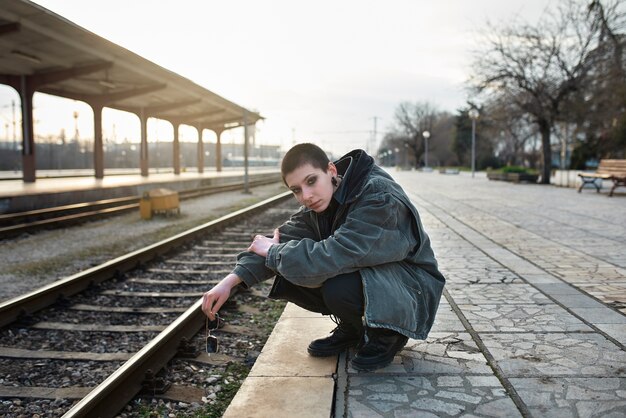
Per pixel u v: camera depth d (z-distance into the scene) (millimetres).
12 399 3066
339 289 2566
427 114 87438
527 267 5633
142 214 12242
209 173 34844
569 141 42656
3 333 4211
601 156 42156
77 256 7742
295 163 2516
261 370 2812
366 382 2619
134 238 9461
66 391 3141
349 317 2680
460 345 3143
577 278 5070
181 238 8234
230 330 4156
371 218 2469
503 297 4320
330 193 2588
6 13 10484
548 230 8734
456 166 89625
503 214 11375
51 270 6820
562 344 3143
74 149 50469
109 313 4770
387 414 2281
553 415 2242
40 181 19391
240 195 21062
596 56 23250
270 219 12273
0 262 7266
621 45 22656
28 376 3387
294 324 3635
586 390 2488
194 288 5703
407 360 2904
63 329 4289
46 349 3914
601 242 7438
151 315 4727
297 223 2932
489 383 2584
